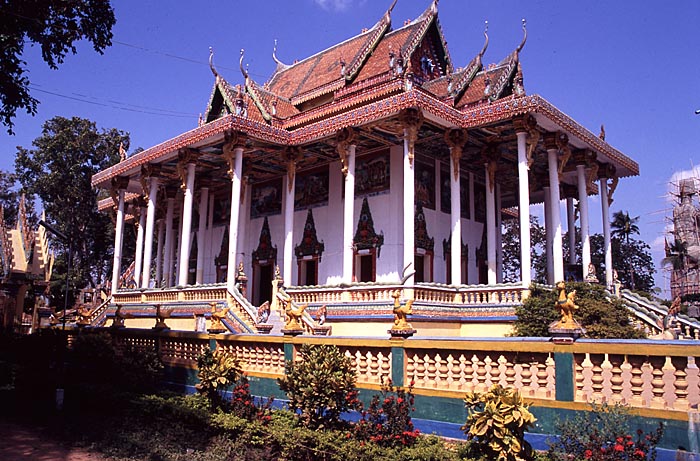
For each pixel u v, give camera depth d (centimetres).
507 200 3894
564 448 797
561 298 877
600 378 826
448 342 988
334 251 2969
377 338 1105
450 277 2898
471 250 3064
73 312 3597
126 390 1492
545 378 882
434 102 2331
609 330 1900
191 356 1576
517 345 902
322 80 3466
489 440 813
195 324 2308
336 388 1055
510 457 796
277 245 3284
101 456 1074
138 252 3738
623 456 726
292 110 3475
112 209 4516
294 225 3219
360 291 2258
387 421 979
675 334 2064
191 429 1219
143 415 1317
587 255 2756
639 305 2491
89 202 5791
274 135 2731
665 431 746
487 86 2784
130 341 1819
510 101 2309
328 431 1038
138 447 1116
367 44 3322
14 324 3203
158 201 4131
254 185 3506
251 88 3319
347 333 2220
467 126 2459
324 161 3092
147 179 3353
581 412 817
